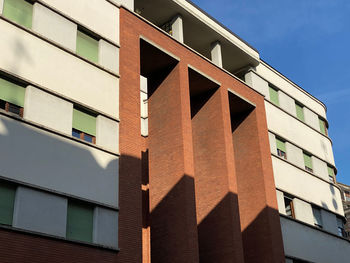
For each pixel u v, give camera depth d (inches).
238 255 970.7
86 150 766.5
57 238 675.4
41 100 733.3
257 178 1148.5
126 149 824.9
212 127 1104.2
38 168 690.2
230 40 1195.3
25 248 637.3
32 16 778.2
